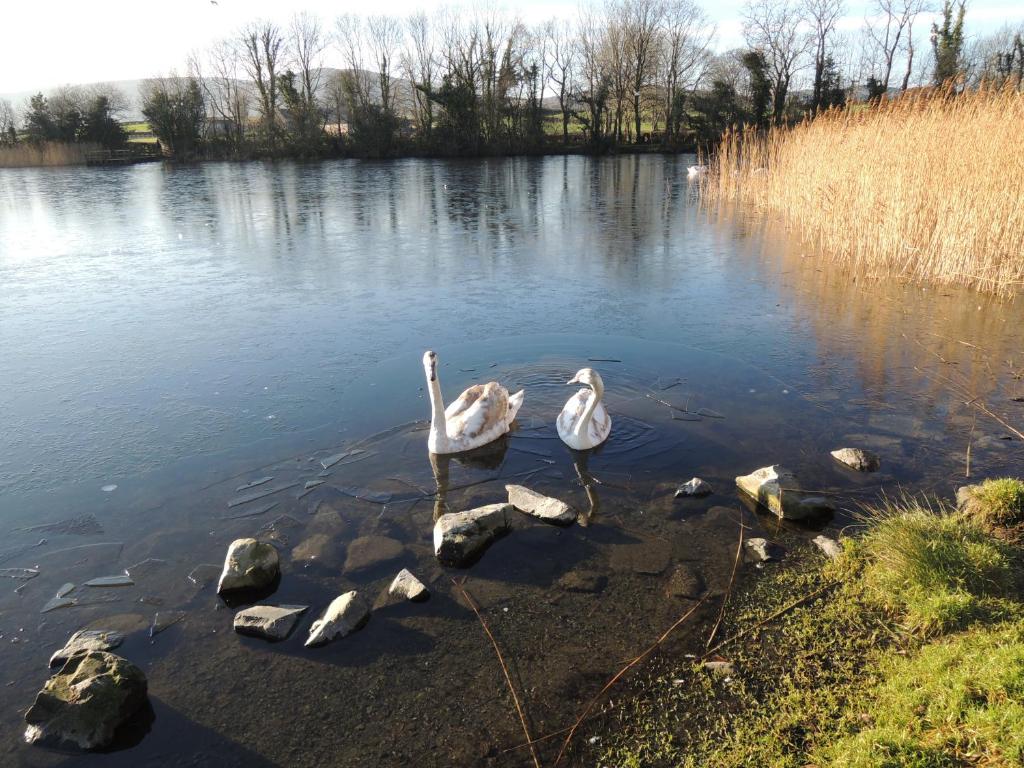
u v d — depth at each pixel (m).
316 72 64.69
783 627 5.40
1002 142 14.89
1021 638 4.72
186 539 6.79
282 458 8.24
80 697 4.70
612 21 61.03
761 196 26.55
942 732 4.07
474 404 8.62
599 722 4.67
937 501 6.96
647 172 41.88
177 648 5.46
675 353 11.38
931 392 9.60
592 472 7.89
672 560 6.32
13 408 9.70
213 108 65.31
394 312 13.87
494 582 6.11
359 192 33.59
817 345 11.58
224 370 10.98
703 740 4.47
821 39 53.03
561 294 14.95
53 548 6.69
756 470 7.48
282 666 5.25
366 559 6.45
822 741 4.32
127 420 9.27
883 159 17.05
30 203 30.84
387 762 4.46
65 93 64.94
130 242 21.52
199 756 4.56
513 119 59.91
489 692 4.95
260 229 23.53
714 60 62.53
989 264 14.14
